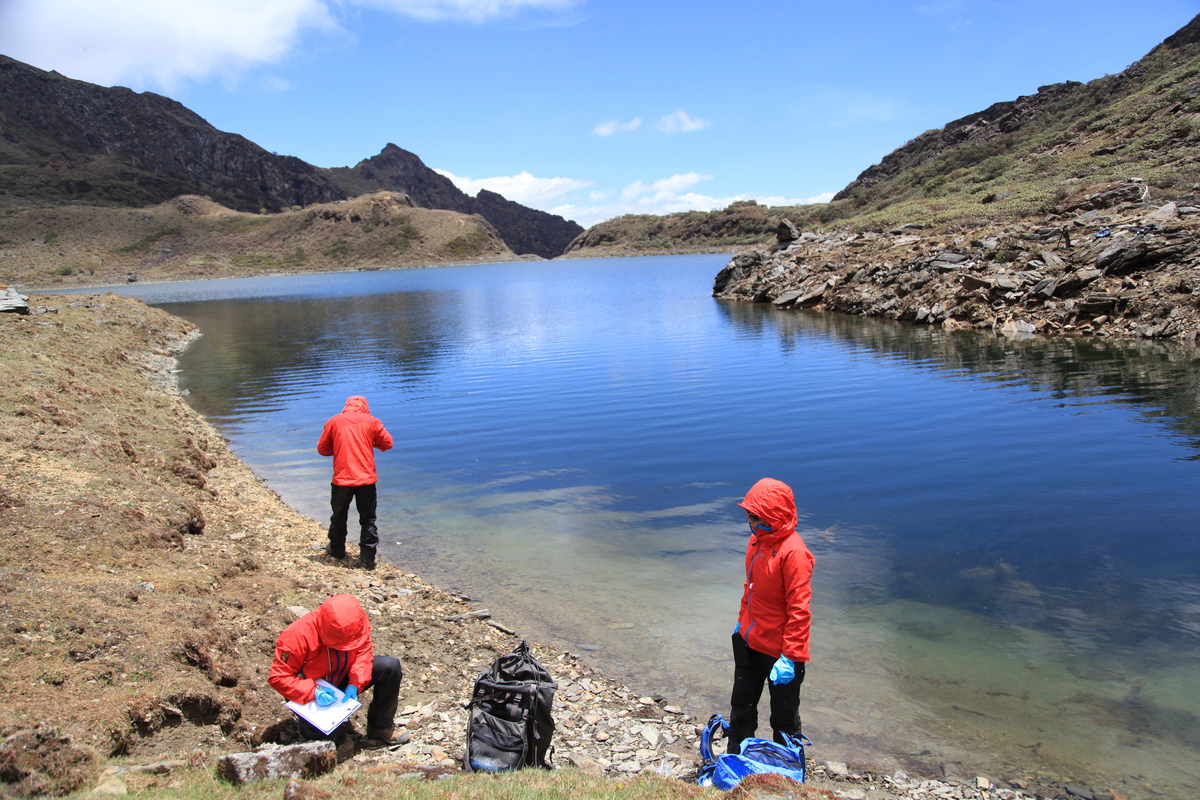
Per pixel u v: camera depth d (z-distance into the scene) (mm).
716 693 5637
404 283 106312
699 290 60688
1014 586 7102
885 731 5039
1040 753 4742
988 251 31703
